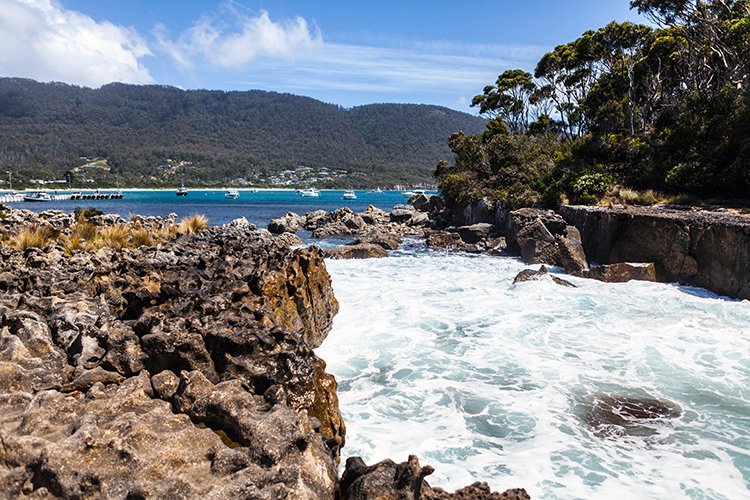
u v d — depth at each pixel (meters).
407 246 37.19
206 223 31.48
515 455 8.19
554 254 27.98
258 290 11.96
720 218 21.30
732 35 33.66
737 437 8.79
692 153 31.70
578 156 43.09
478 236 37.12
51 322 9.09
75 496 4.52
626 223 24.67
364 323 15.77
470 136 59.31
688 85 42.66
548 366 12.08
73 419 5.64
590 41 50.56
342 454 8.14
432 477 7.49
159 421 5.73
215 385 6.57
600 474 7.64
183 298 10.08
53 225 26.62
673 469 7.78
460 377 11.48
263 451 5.24
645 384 11.01
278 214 82.44
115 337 7.55
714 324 15.20
